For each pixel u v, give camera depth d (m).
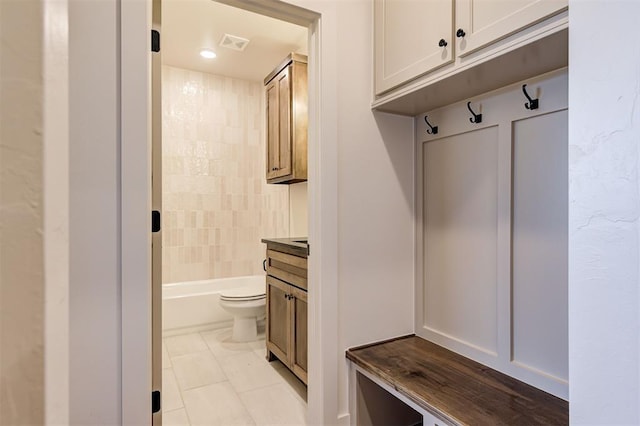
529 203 1.35
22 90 0.27
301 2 1.49
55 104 0.29
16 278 0.27
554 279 1.26
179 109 3.35
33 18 0.28
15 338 0.27
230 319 3.21
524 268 1.36
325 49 1.55
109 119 1.08
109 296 1.08
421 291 1.82
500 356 1.43
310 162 1.62
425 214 1.81
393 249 1.79
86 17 1.06
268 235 3.61
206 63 3.22
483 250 1.52
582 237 0.45
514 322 1.39
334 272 1.58
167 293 3.18
